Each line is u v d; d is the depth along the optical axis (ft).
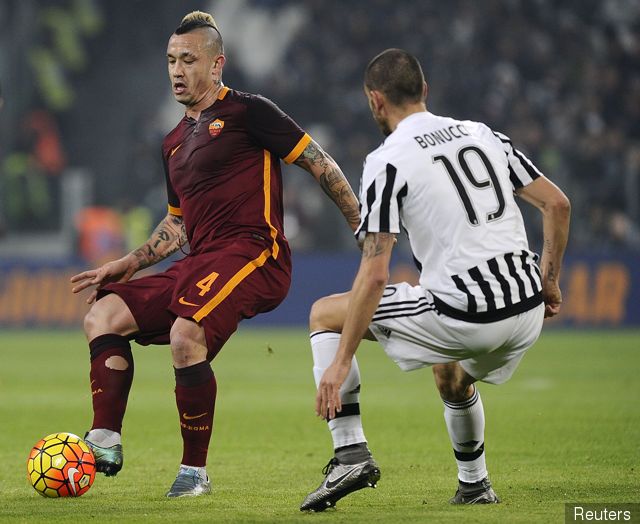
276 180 64.69
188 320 59.82
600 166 241.76
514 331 53.88
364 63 277.64
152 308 64.18
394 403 115.55
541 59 275.80
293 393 125.70
